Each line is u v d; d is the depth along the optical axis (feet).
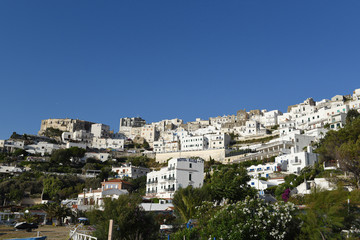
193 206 181.88
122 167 528.22
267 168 360.69
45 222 261.85
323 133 447.01
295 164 339.36
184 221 181.47
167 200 278.87
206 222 134.62
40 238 120.78
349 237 106.01
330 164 279.49
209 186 210.38
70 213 261.85
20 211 295.69
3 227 216.54
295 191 253.03
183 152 610.65
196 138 646.33
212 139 636.89
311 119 554.05
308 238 109.70
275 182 304.09
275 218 111.75
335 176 219.00
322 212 111.24
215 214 121.80
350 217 112.68
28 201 417.90
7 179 456.86
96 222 137.18
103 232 127.24
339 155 209.77
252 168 377.30
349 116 444.55
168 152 629.51
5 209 318.24
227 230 111.55
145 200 288.92
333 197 115.34
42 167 540.52
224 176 215.51
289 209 115.14
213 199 204.54
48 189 433.07
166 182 317.83
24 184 434.30
